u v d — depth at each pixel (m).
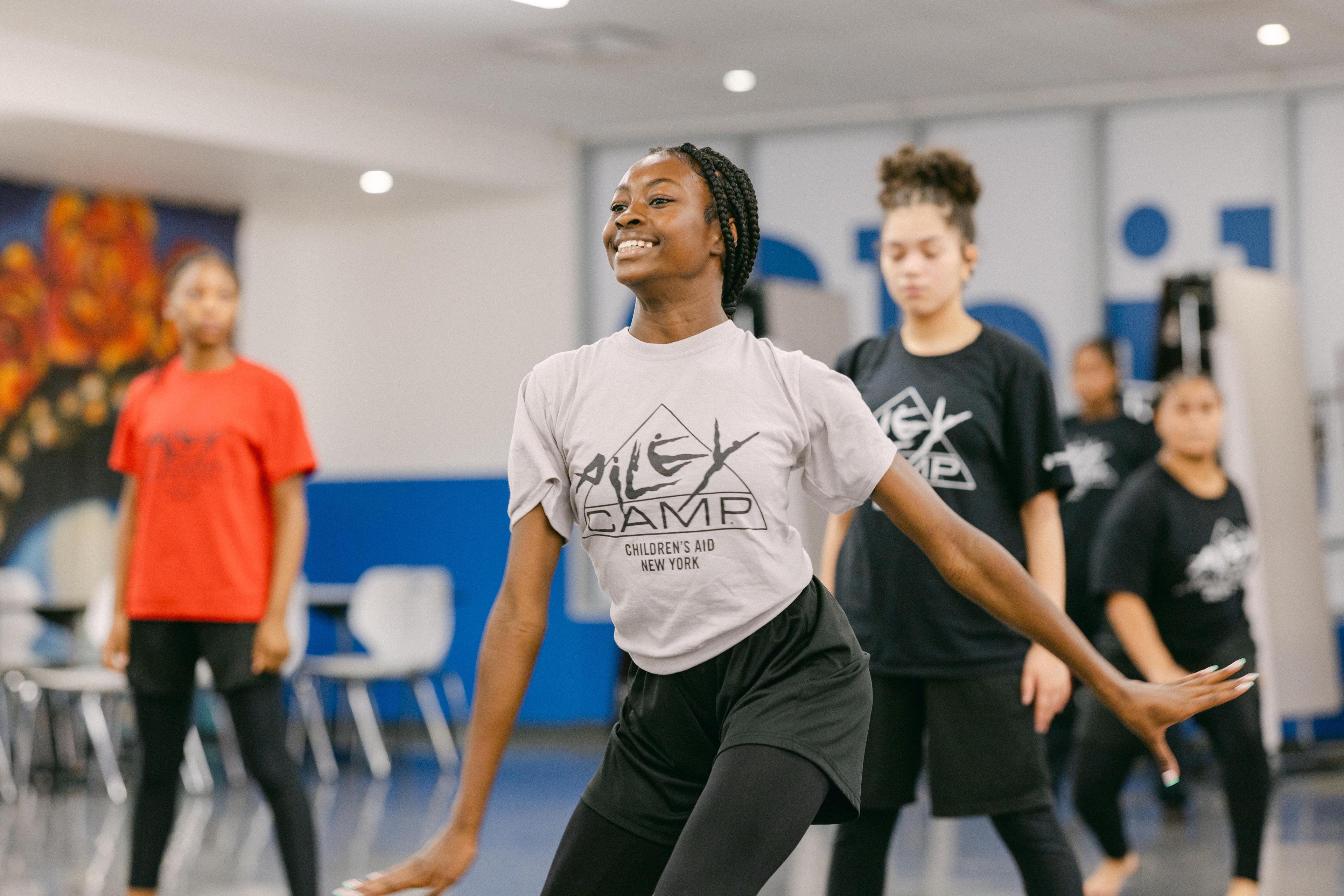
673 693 2.41
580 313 11.30
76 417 10.51
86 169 10.02
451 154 10.50
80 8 8.09
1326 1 8.15
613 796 2.46
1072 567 7.74
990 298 10.45
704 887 2.17
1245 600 5.00
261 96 9.47
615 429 2.35
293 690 11.27
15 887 5.93
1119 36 8.85
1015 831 3.55
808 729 2.29
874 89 10.11
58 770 9.15
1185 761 7.73
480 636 11.26
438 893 2.26
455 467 11.47
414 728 11.35
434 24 8.52
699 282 2.39
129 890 4.41
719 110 10.66
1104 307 10.19
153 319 10.94
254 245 11.64
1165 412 4.91
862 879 3.60
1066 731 7.36
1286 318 9.34
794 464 2.38
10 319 10.18
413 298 11.65
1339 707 9.26
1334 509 9.73
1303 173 9.80
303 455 4.54
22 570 10.23
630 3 8.16
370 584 9.82
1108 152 10.21
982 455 3.61
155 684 4.45
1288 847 6.54
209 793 8.69
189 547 4.39
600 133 11.20
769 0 8.12
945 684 3.53
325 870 6.20
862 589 3.61
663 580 2.35
